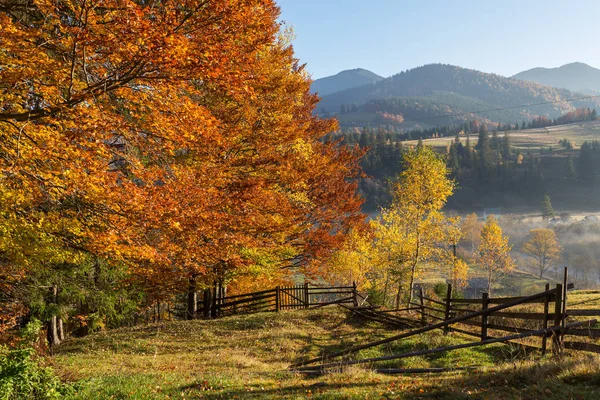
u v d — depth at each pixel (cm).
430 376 959
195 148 1184
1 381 755
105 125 955
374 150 17225
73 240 1296
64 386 834
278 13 1703
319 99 2562
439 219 3195
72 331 2225
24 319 1747
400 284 3369
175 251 1386
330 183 2358
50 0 889
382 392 815
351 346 1470
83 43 836
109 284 1897
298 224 2203
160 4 906
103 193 1048
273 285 3077
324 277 3222
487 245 5962
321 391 852
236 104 1574
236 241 1553
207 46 912
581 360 826
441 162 3197
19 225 1162
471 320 1454
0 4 953
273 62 1686
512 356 1098
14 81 958
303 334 1636
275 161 1742
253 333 1677
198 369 1197
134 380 969
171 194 1153
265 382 957
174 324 1883
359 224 2666
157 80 941
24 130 970
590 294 2450
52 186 1038
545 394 704
